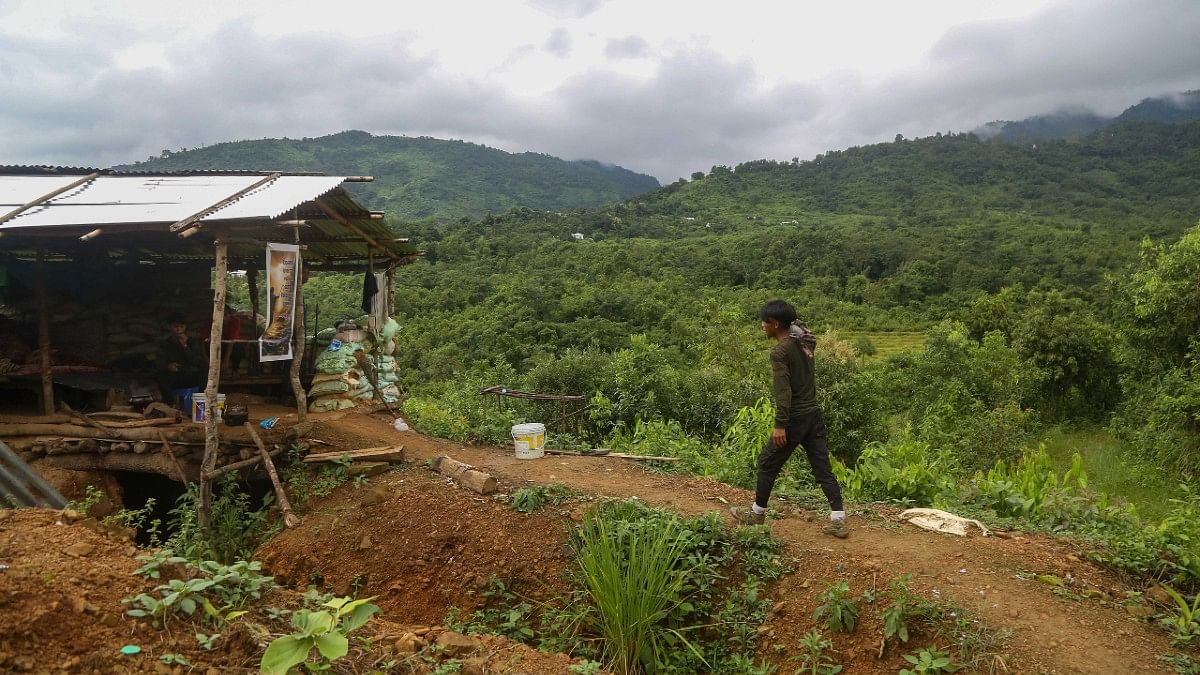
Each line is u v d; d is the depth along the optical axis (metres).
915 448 8.17
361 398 8.40
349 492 6.52
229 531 6.28
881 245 53.22
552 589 5.15
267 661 2.68
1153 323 16.25
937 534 5.25
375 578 5.68
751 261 52.00
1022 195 116.81
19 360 7.55
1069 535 5.46
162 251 8.73
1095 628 4.03
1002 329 27.05
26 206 6.90
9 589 2.85
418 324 31.75
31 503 5.98
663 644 4.58
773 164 135.25
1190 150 140.00
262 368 8.90
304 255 9.88
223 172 8.38
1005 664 3.75
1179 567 4.64
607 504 5.67
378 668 3.20
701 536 5.09
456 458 7.27
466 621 5.15
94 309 7.89
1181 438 13.82
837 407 13.94
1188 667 3.73
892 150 142.25
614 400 12.05
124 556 3.61
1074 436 19.27
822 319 42.56
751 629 4.50
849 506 6.00
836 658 4.17
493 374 14.21
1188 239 15.57
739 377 14.38
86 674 2.67
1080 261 51.62
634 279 42.28
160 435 6.83
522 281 36.88
